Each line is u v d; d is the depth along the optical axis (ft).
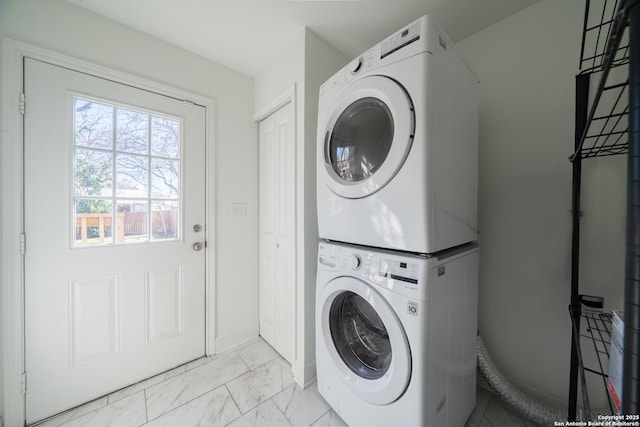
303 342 4.68
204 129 5.62
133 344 4.75
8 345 3.69
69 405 4.12
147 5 4.16
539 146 4.07
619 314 2.00
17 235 3.74
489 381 4.05
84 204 4.31
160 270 5.08
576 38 3.73
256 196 6.51
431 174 2.67
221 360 5.52
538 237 4.09
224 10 4.27
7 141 3.66
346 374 3.52
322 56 4.96
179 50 5.24
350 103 3.45
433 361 2.75
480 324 4.68
